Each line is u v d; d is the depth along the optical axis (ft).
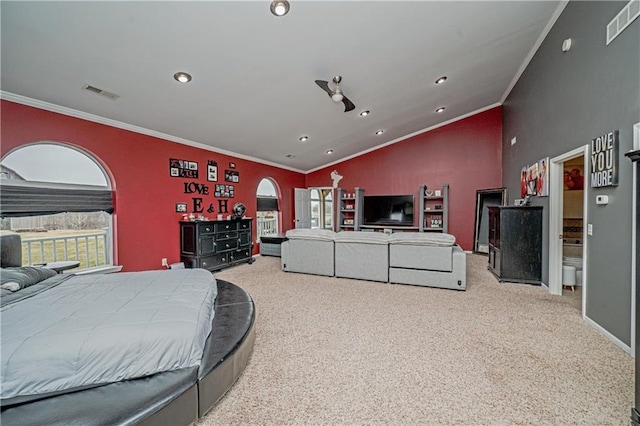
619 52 7.84
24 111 10.18
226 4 7.82
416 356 7.11
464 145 23.73
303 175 29.37
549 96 12.69
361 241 14.33
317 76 12.51
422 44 11.86
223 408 5.36
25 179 10.64
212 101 12.87
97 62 9.12
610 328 7.98
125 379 4.63
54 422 3.86
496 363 6.76
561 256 12.05
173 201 15.83
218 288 9.43
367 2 8.84
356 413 5.19
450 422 4.95
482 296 11.81
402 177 25.95
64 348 4.42
